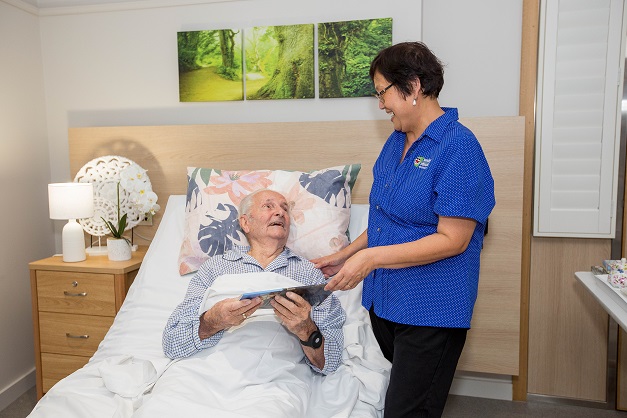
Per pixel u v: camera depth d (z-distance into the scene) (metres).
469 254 1.38
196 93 2.56
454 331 1.38
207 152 2.47
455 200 1.26
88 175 2.50
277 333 1.53
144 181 2.38
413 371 1.38
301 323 1.42
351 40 2.36
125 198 2.45
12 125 2.52
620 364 2.34
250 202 1.77
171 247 2.13
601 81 2.16
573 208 2.25
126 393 1.42
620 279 1.61
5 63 2.47
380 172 1.52
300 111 2.48
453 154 1.28
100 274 2.20
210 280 1.69
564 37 2.17
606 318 2.33
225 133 2.44
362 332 1.73
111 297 2.20
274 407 1.29
